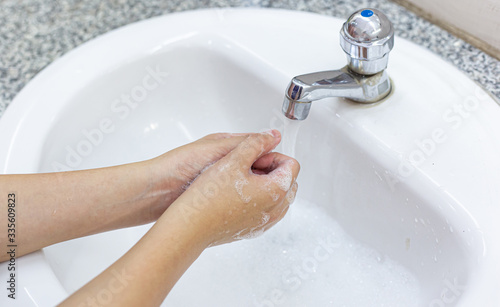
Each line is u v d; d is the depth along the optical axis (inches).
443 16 26.7
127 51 26.9
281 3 29.7
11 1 32.2
